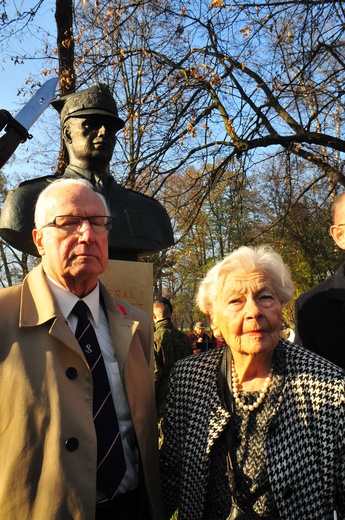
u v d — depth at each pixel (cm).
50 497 165
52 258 193
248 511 180
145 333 221
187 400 205
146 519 193
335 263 1115
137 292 353
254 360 194
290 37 759
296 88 792
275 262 199
